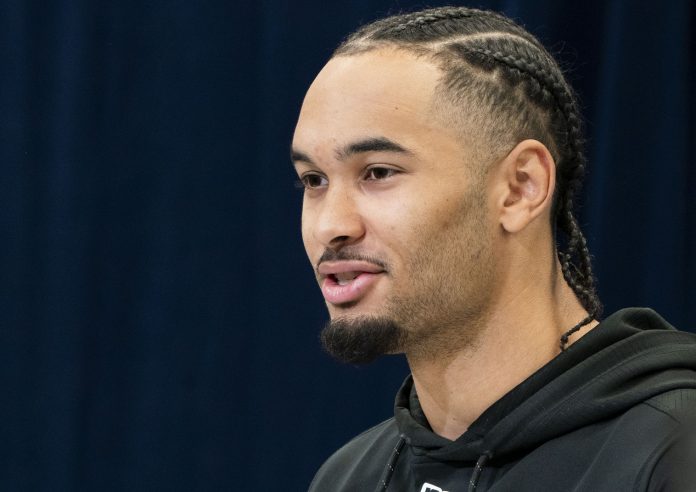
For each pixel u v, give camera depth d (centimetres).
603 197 632
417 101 327
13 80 689
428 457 350
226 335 679
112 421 688
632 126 633
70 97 685
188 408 681
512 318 339
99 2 687
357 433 666
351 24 666
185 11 683
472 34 349
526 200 339
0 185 690
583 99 641
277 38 674
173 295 682
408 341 335
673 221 627
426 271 326
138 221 686
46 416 689
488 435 333
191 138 682
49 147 690
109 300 687
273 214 675
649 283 630
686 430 297
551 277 348
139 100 686
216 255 680
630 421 310
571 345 338
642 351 332
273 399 676
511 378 340
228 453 679
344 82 331
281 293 675
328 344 334
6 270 690
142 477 683
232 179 679
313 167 335
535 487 318
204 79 682
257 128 678
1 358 689
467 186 329
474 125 332
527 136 342
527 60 350
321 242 330
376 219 325
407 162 324
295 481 672
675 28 630
